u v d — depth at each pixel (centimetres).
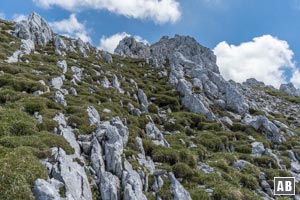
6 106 2488
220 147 3706
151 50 10581
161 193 2069
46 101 2739
